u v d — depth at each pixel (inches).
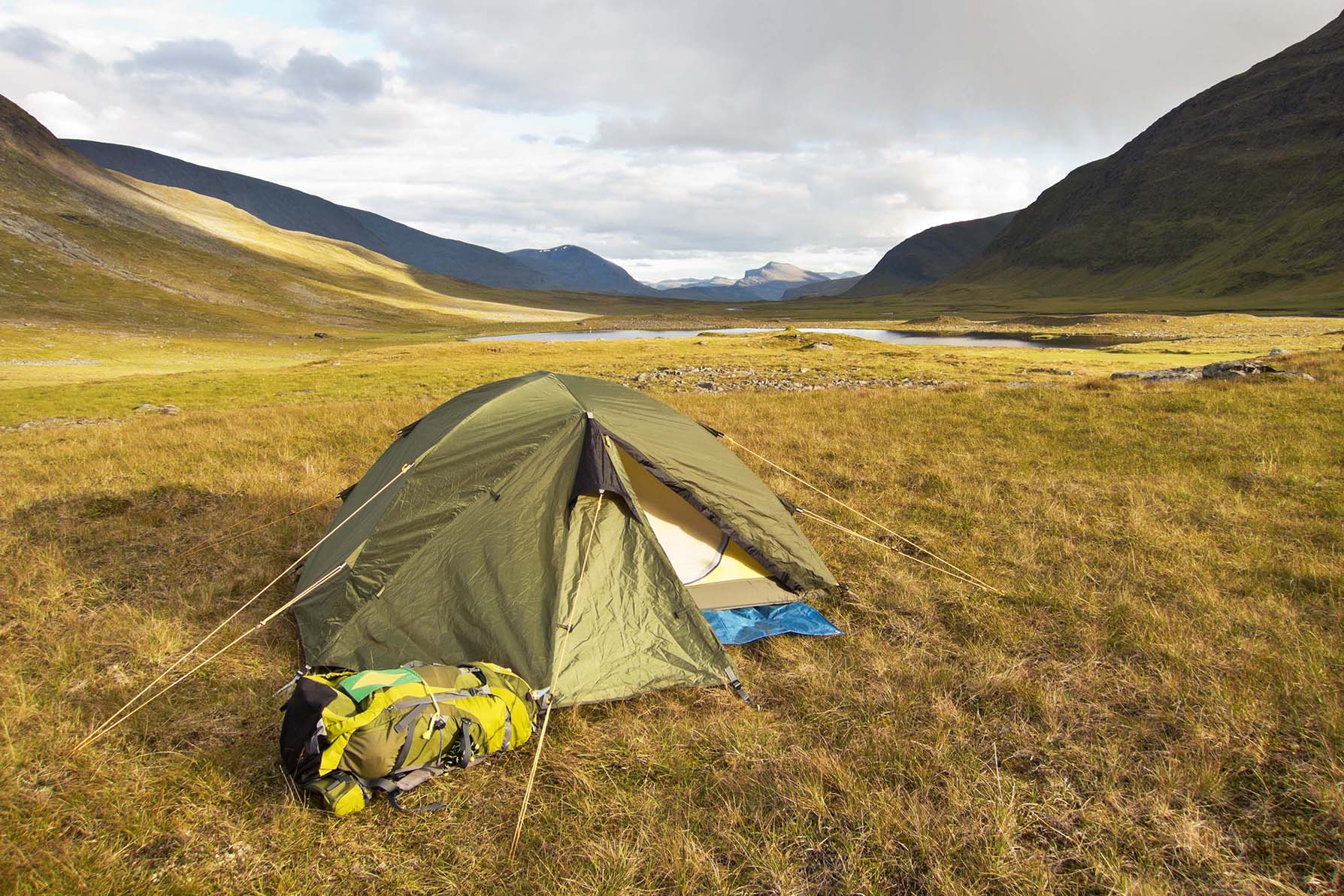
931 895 143.6
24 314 4126.5
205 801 171.3
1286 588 274.2
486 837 162.2
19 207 6186.0
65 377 2049.7
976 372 1421.0
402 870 153.0
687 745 195.2
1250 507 369.7
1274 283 6820.9
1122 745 188.5
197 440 610.2
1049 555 319.6
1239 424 555.5
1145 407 658.2
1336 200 7578.7
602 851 154.8
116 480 474.3
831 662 236.4
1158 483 417.4
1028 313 6584.6
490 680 201.9
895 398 799.1
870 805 166.2
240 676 227.8
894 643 251.4
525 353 2434.8
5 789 167.8
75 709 206.2
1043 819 164.1
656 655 228.7
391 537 246.4
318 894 146.2
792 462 506.0
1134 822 161.6
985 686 216.8
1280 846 153.9
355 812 169.0
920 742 191.6
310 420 735.7
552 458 264.2
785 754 188.1
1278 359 946.7
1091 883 147.0
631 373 1546.5
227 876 149.9
